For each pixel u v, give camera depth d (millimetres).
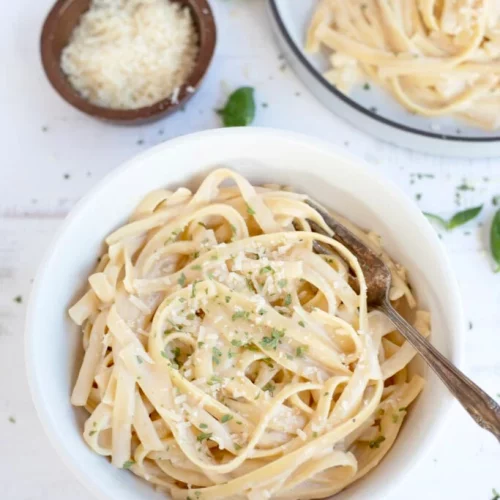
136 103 672
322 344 558
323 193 594
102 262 577
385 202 573
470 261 659
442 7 700
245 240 569
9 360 626
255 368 565
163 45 672
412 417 558
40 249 650
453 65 691
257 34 701
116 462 543
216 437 541
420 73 689
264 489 538
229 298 558
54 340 552
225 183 598
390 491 531
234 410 553
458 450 623
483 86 690
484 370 637
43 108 680
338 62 691
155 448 542
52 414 527
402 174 676
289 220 583
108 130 676
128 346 547
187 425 544
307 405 559
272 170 588
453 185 674
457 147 665
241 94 667
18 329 633
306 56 698
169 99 654
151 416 557
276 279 562
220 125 678
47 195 663
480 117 683
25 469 609
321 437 543
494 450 623
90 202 554
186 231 586
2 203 660
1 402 619
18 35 694
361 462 560
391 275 582
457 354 542
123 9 688
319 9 700
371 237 593
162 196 579
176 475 549
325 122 685
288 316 563
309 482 552
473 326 646
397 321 568
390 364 565
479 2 688
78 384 554
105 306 566
